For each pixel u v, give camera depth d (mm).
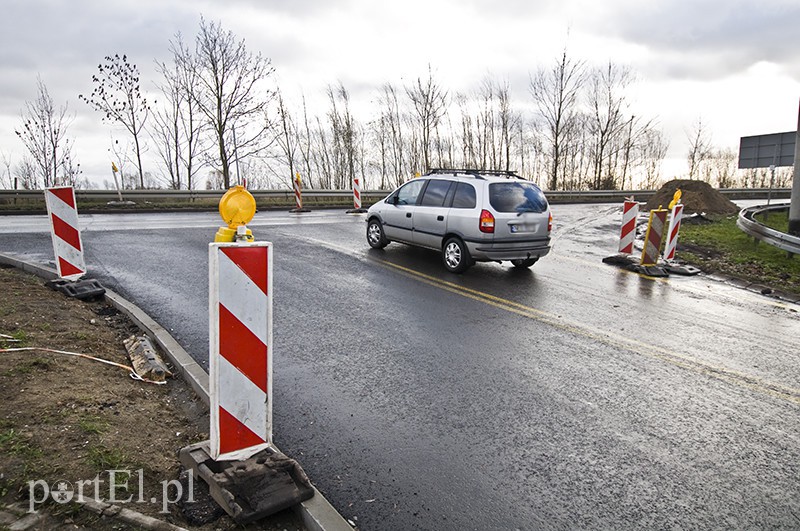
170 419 3586
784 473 3334
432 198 9539
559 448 3562
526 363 5031
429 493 3047
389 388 4410
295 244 11125
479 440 3639
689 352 5414
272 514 2723
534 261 9383
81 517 2383
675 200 9867
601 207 24562
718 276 9297
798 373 4930
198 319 5840
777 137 20516
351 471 3236
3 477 2566
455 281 8336
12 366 3768
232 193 2707
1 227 11984
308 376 4594
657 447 3605
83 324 5219
